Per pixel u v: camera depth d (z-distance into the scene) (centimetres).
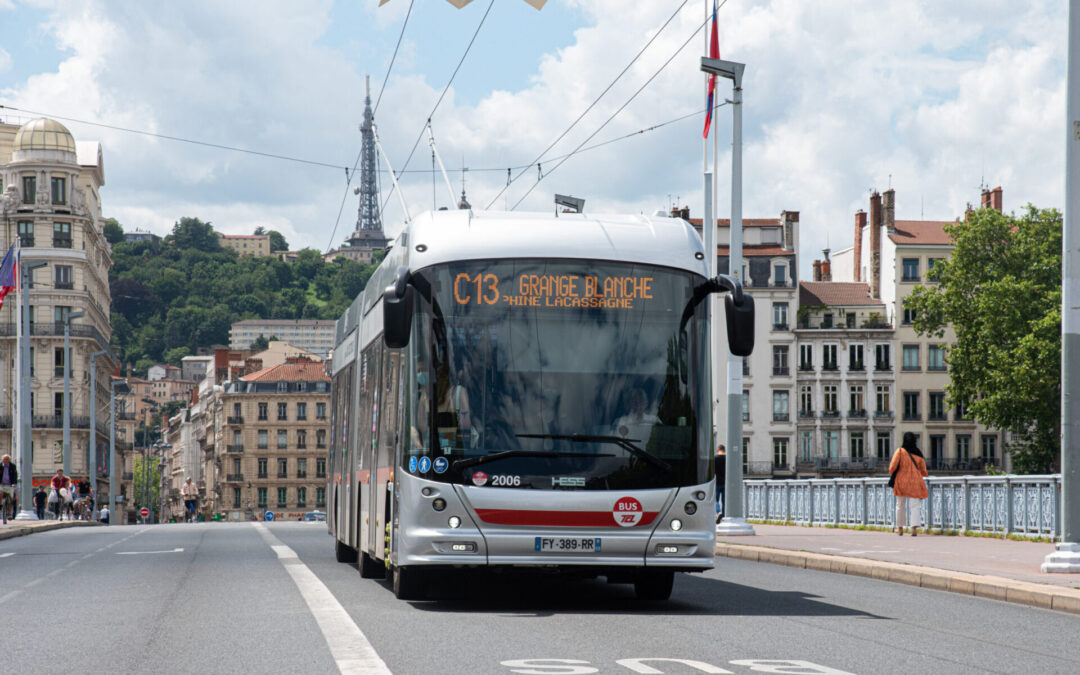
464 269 1275
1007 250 7394
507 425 1242
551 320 1270
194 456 19062
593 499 1233
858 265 11100
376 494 1486
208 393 17212
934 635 1061
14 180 9656
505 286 1273
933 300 7506
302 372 14900
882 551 2055
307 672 833
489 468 1234
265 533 3434
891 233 10281
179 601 1336
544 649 941
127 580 1653
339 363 2117
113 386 10044
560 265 1283
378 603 1300
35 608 1294
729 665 859
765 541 2394
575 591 1477
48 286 9575
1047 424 6969
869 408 10131
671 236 1325
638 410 1259
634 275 1291
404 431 1267
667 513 1245
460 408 1245
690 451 1263
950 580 1525
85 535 3569
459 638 1007
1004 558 1872
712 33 3403
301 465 14712
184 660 896
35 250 9550
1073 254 1639
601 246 1296
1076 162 1653
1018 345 7000
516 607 1272
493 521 1228
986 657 927
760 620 1161
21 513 4969
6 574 1831
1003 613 1259
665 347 1281
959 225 7519
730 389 2609
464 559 1226
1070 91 1659
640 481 1244
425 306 1272
